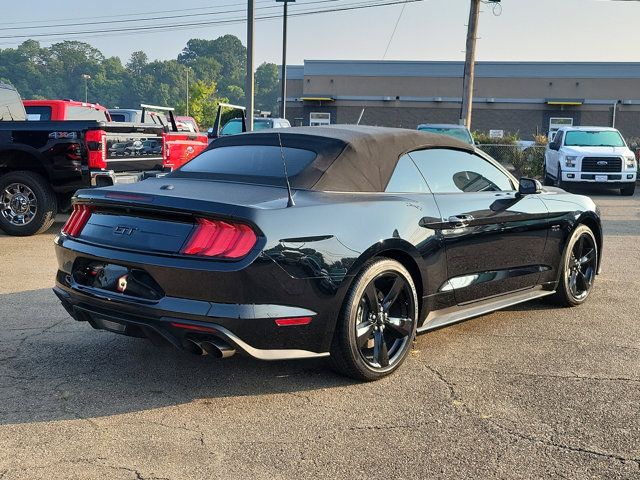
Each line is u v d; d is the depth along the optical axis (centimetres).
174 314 357
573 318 566
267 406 372
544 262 557
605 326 542
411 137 471
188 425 346
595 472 303
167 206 367
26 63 17550
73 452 314
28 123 890
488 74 4244
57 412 358
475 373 429
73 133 880
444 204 457
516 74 4228
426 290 440
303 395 389
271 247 356
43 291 620
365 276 394
